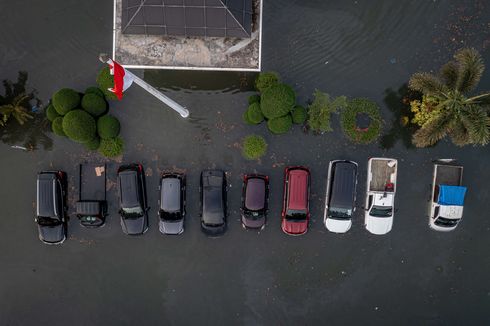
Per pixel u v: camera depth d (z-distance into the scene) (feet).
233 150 81.87
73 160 82.02
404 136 81.71
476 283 83.20
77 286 83.35
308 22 80.74
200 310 83.61
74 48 81.20
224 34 75.05
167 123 81.66
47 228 80.12
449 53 81.46
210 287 83.41
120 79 60.64
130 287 83.41
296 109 78.07
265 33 80.69
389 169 80.43
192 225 82.74
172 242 82.99
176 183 78.95
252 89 81.15
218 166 82.07
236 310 83.61
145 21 73.97
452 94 68.95
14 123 81.76
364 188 82.28
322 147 81.76
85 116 75.46
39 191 78.43
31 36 81.25
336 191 78.64
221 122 81.56
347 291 83.35
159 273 83.25
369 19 81.00
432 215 81.35
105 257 83.05
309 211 82.48
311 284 83.25
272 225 82.58
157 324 83.61
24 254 82.99
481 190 82.74
